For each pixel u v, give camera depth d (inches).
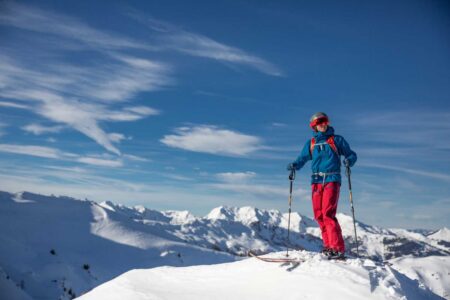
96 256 2476.6
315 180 310.8
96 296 319.0
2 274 1424.7
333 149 308.8
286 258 298.4
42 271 1806.1
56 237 2608.3
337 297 235.0
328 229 296.8
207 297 269.4
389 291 242.5
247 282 275.9
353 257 294.0
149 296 290.5
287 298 244.2
